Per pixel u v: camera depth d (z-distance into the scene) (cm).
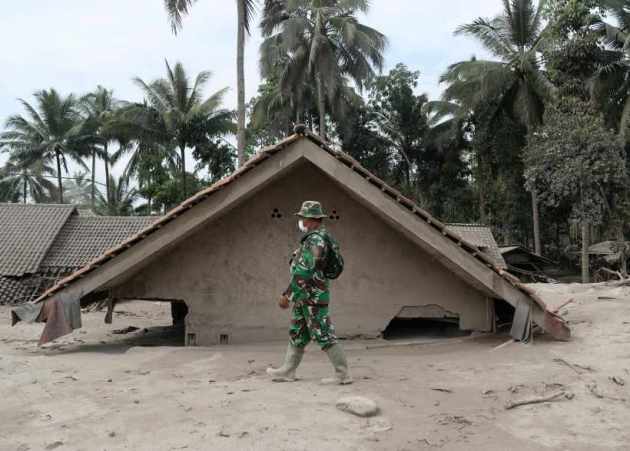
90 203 5059
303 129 690
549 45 2641
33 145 4516
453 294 757
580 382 486
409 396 452
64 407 437
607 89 2572
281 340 755
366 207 764
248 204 769
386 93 3953
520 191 3344
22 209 1914
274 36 2841
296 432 372
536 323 674
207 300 759
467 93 3094
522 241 3753
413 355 634
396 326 905
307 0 2803
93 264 698
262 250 765
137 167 4200
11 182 5309
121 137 3834
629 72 2547
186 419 401
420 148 4041
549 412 415
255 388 476
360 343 726
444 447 352
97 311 1345
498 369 543
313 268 473
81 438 369
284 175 764
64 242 1820
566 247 3616
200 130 3594
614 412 412
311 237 479
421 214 684
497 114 3172
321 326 477
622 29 2584
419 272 760
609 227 2616
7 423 402
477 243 2305
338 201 769
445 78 3212
